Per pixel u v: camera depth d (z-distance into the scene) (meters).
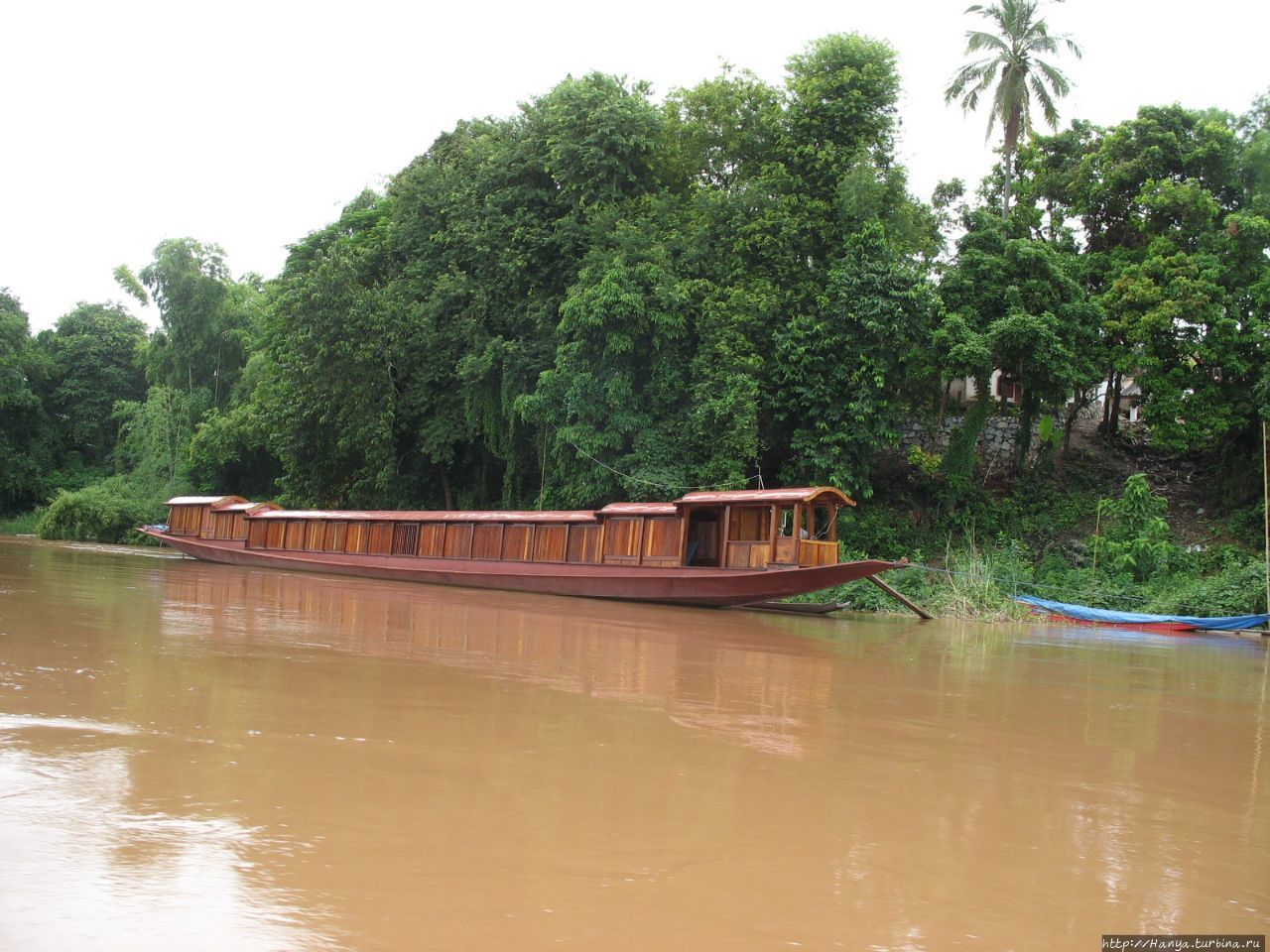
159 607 13.73
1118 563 24.30
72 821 4.27
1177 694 10.70
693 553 21.42
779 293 25.58
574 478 26.31
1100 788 6.03
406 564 25.12
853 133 26.55
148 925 3.30
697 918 3.63
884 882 4.15
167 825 4.29
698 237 26.89
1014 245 26.00
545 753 6.03
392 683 8.20
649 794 5.23
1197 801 5.86
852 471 24.98
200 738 5.86
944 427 30.94
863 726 7.62
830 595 22.73
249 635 10.99
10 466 48.66
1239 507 27.02
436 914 3.53
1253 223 26.28
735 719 7.58
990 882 4.23
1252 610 21.56
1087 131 31.56
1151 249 27.48
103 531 39.81
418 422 32.19
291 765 5.39
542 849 4.29
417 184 33.22
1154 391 26.81
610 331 25.22
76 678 7.54
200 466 42.16
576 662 10.31
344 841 4.23
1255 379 26.38
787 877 4.13
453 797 4.96
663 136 29.30
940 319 25.73
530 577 22.30
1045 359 24.73
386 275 33.81
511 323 29.36
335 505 32.62
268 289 39.19
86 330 53.84
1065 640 17.28
